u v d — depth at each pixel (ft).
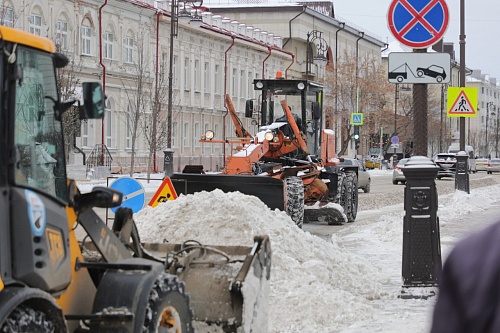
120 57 173.17
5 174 20.71
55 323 21.17
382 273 47.67
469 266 9.01
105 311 22.82
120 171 170.91
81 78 158.30
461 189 115.75
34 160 21.88
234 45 227.40
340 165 89.30
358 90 282.97
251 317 28.09
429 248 40.78
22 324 19.94
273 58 256.52
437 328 9.15
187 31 199.82
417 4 42.75
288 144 78.13
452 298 9.11
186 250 30.30
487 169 305.53
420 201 40.68
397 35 43.06
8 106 20.75
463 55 124.16
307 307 35.29
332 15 324.60
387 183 195.93
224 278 28.50
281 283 36.99
